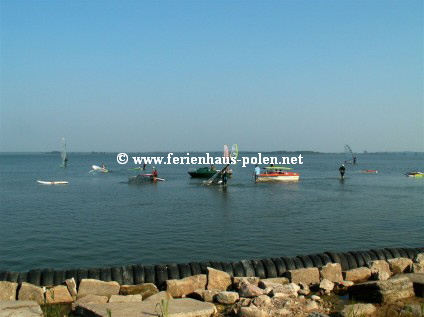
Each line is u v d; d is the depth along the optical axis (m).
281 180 61.53
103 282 10.79
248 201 36.75
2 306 9.48
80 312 9.40
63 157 117.31
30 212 29.78
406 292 10.32
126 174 85.19
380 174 86.06
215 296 10.47
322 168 117.94
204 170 69.75
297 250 18.23
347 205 33.78
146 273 11.88
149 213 29.25
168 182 60.66
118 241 19.98
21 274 11.41
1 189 49.34
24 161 195.50
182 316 8.80
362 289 10.45
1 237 20.95
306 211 30.23
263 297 9.84
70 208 32.00
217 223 24.95
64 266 16.05
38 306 9.55
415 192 45.41
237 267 12.41
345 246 18.97
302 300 10.21
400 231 22.41
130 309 9.09
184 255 17.45
